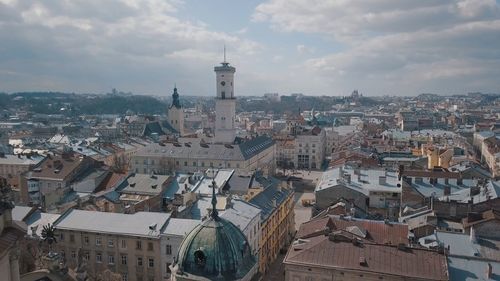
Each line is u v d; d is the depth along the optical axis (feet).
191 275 123.34
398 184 423.64
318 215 359.87
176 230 312.71
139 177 457.68
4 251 95.61
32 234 305.53
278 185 473.26
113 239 317.42
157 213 335.67
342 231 278.46
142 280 315.37
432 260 239.09
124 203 413.39
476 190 379.14
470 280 227.61
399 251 247.91
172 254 308.81
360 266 239.50
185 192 412.77
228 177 456.86
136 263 315.78
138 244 313.73
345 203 366.63
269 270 385.50
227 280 121.70
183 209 352.49
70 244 325.42
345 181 431.02
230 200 366.63
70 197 449.89
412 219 335.47
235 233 131.44
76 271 213.87
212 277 121.49
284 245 445.37
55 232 325.21
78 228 322.96
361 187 418.10
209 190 424.05
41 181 532.73
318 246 257.55
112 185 485.97
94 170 545.03
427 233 298.35
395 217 394.73
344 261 244.42
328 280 244.01
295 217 545.03
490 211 309.63
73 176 533.96
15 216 338.34
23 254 245.86
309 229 307.78
